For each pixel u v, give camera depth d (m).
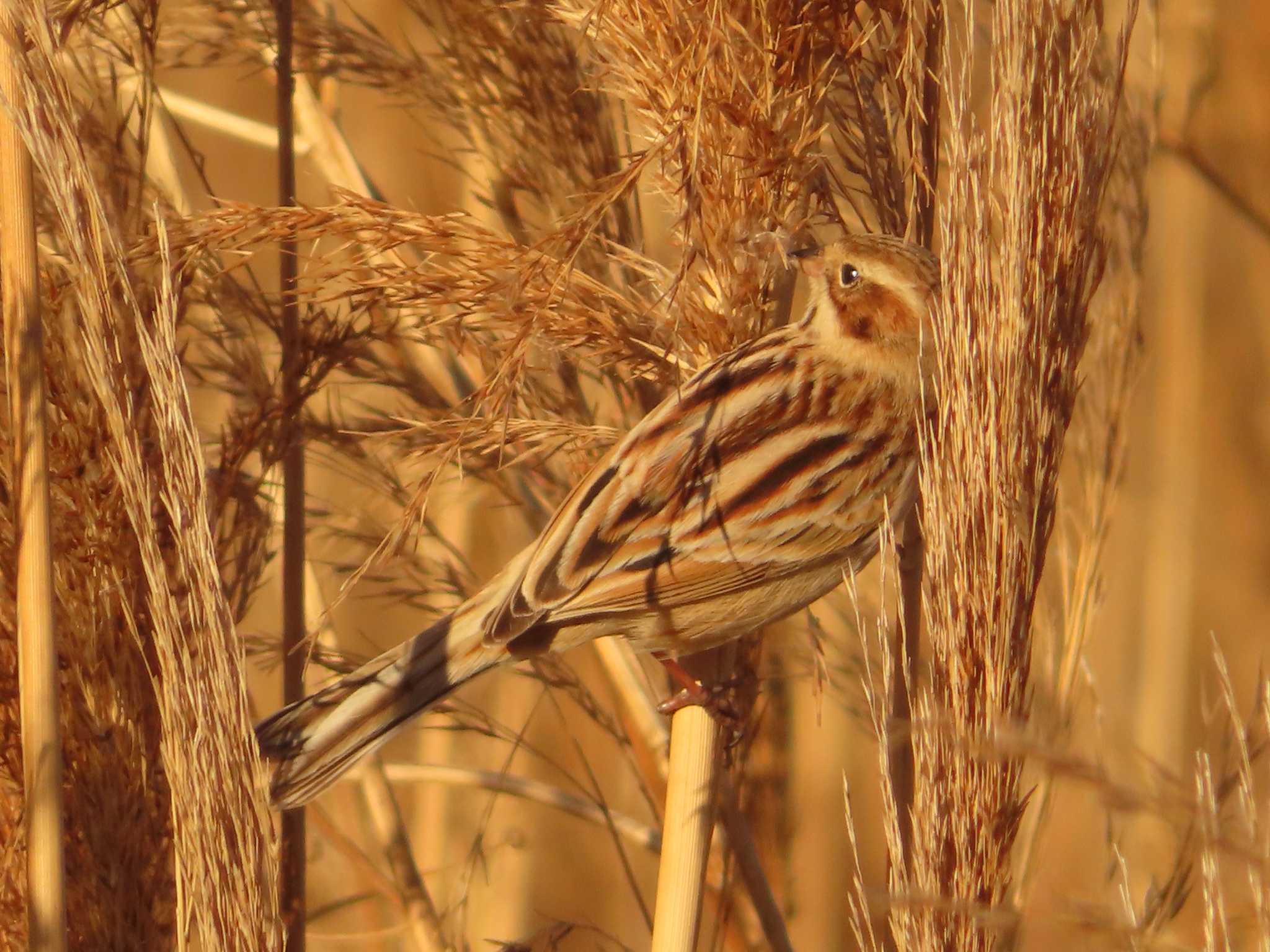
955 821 5.80
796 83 6.57
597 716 9.82
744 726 8.51
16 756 6.86
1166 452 13.83
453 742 12.27
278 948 5.79
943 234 5.93
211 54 9.04
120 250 5.59
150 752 6.91
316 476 12.43
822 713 12.07
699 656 8.06
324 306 8.05
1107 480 9.52
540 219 8.62
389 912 11.67
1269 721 5.77
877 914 11.88
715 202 6.73
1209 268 14.94
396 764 10.31
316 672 9.92
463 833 12.26
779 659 10.49
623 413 8.46
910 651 7.77
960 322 5.85
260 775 5.75
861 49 6.80
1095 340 9.77
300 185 11.47
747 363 7.41
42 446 6.31
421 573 9.88
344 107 12.59
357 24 10.62
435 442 8.54
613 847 12.76
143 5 7.53
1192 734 13.70
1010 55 5.77
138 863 6.89
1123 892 5.66
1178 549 13.28
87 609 6.79
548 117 8.52
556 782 12.66
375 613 13.07
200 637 5.66
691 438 7.30
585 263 8.12
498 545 11.60
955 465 5.86
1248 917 6.56
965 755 5.77
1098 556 9.34
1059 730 8.68
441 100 8.84
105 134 7.63
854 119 7.27
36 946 6.23
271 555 8.30
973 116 5.85
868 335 7.52
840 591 10.71
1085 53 5.84
